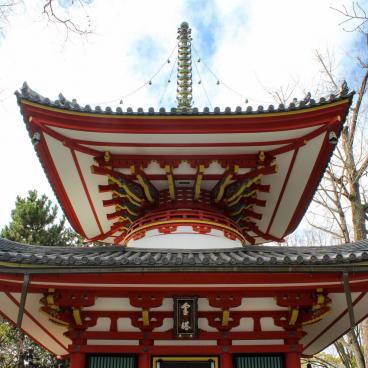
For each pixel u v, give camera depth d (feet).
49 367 108.58
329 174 68.64
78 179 42.32
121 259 28.25
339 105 33.71
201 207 40.27
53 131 35.12
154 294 31.12
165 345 31.96
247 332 32.30
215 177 39.99
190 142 36.19
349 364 85.97
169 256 31.27
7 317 39.22
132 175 39.32
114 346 31.86
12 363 108.68
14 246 34.35
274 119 34.12
